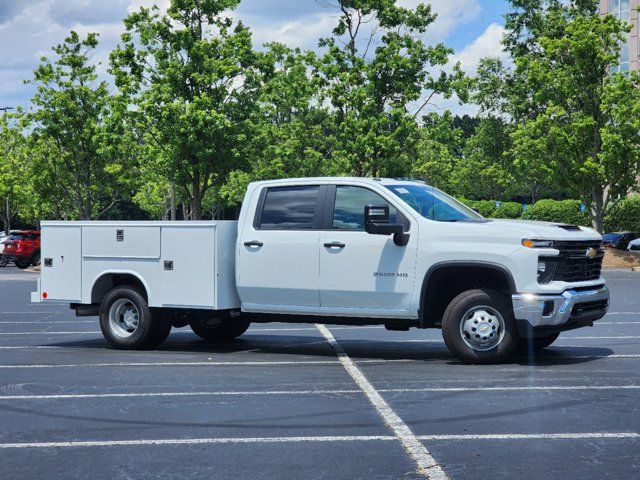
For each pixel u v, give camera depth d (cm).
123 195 4400
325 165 4088
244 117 3475
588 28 3903
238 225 1097
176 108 3294
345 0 3503
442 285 1020
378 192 1024
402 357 1062
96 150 3775
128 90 3359
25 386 872
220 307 1093
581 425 663
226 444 616
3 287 2733
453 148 3681
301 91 3978
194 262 1101
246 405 759
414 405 748
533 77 4006
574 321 954
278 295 1067
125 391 838
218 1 3378
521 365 969
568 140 3888
